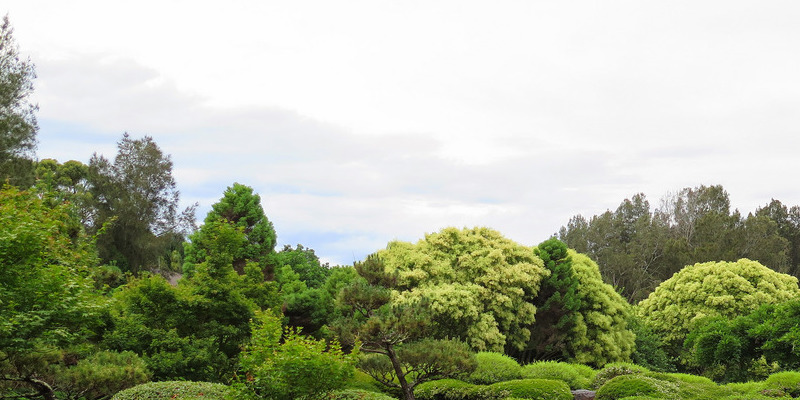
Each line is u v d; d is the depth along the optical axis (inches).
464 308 1068.5
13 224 502.9
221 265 846.5
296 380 479.8
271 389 476.7
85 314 523.5
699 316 1343.5
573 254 1403.8
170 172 2005.4
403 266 1155.3
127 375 629.0
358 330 682.8
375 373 743.7
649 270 2420.0
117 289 874.8
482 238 1213.7
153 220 1918.1
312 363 480.7
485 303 1145.4
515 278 1151.6
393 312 703.1
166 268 2028.8
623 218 2765.7
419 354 676.7
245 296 904.3
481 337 1072.2
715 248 2160.4
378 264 788.6
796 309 797.2
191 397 574.6
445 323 1072.2
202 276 826.2
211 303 781.9
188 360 726.5
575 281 1270.9
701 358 882.1
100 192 1903.3
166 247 1996.8
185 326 783.7
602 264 2407.7
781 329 784.9
